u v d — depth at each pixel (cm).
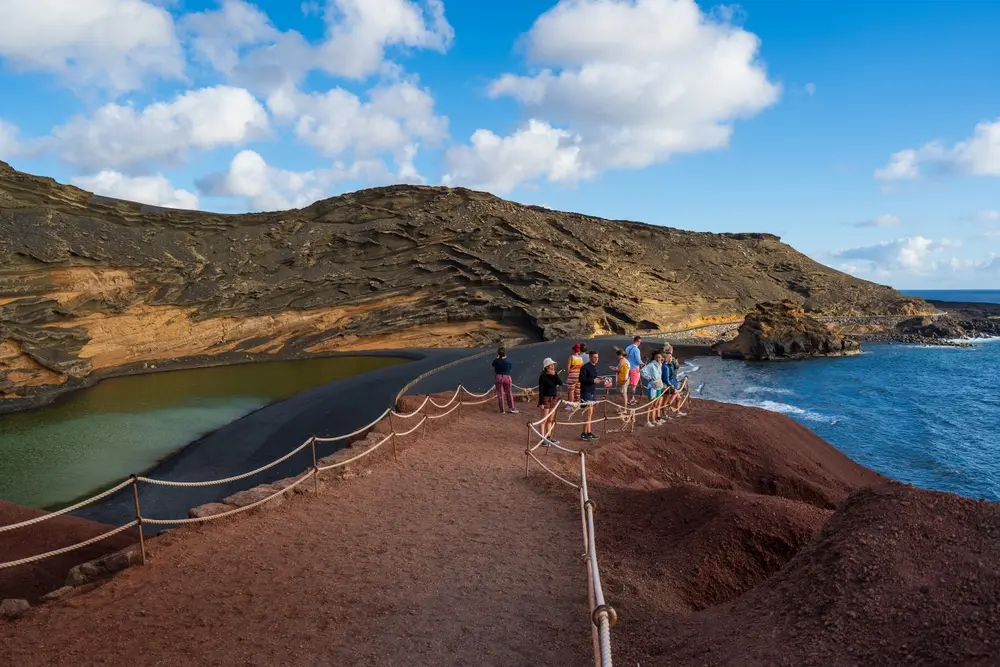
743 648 441
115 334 4412
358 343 5738
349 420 2350
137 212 5153
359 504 976
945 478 2355
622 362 1664
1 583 908
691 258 10194
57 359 3825
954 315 9962
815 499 1541
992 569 426
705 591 715
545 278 6738
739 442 1691
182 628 594
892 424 3175
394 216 6706
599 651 436
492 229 7125
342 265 6159
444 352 5250
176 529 851
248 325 5269
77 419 2903
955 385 4359
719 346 6209
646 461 1405
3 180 4228
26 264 3894
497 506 973
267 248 5775
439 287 6316
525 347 5366
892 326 8519
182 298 4894
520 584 696
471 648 559
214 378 4162
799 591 489
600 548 809
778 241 12000
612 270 8406
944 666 352
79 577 726
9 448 2372
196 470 2031
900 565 459
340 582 699
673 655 484
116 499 1778
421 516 925
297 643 566
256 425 2522
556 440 1459
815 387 4269
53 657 539
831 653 398
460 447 1355
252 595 666
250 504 922
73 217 4494
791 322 6072
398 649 557
